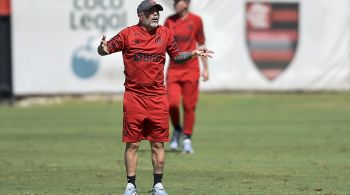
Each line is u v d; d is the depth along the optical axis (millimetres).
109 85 92688
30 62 91500
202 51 33781
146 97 33219
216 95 94750
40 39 91312
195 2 92312
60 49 91688
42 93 92125
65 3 91250
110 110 87000
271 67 94500
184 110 51656
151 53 33031
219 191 36688
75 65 92062
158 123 33406
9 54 91625
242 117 79500
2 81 91938
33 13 90875
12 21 90562
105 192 36312
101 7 91375
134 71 33094
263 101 92812
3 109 88688
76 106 91188
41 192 36312
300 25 94500
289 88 95062
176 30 51125
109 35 91625
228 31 93312
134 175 33750
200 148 54875
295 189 37406
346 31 95062
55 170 43875
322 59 95188
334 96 95500
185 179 40656
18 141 58812
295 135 63500
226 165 46094
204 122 74688
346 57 95438
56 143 57438
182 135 55656
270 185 38688
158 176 34000
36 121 75250
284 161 47938
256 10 93750
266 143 58000
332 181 40094
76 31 91625
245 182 39688
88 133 64562
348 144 57281
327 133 65000
